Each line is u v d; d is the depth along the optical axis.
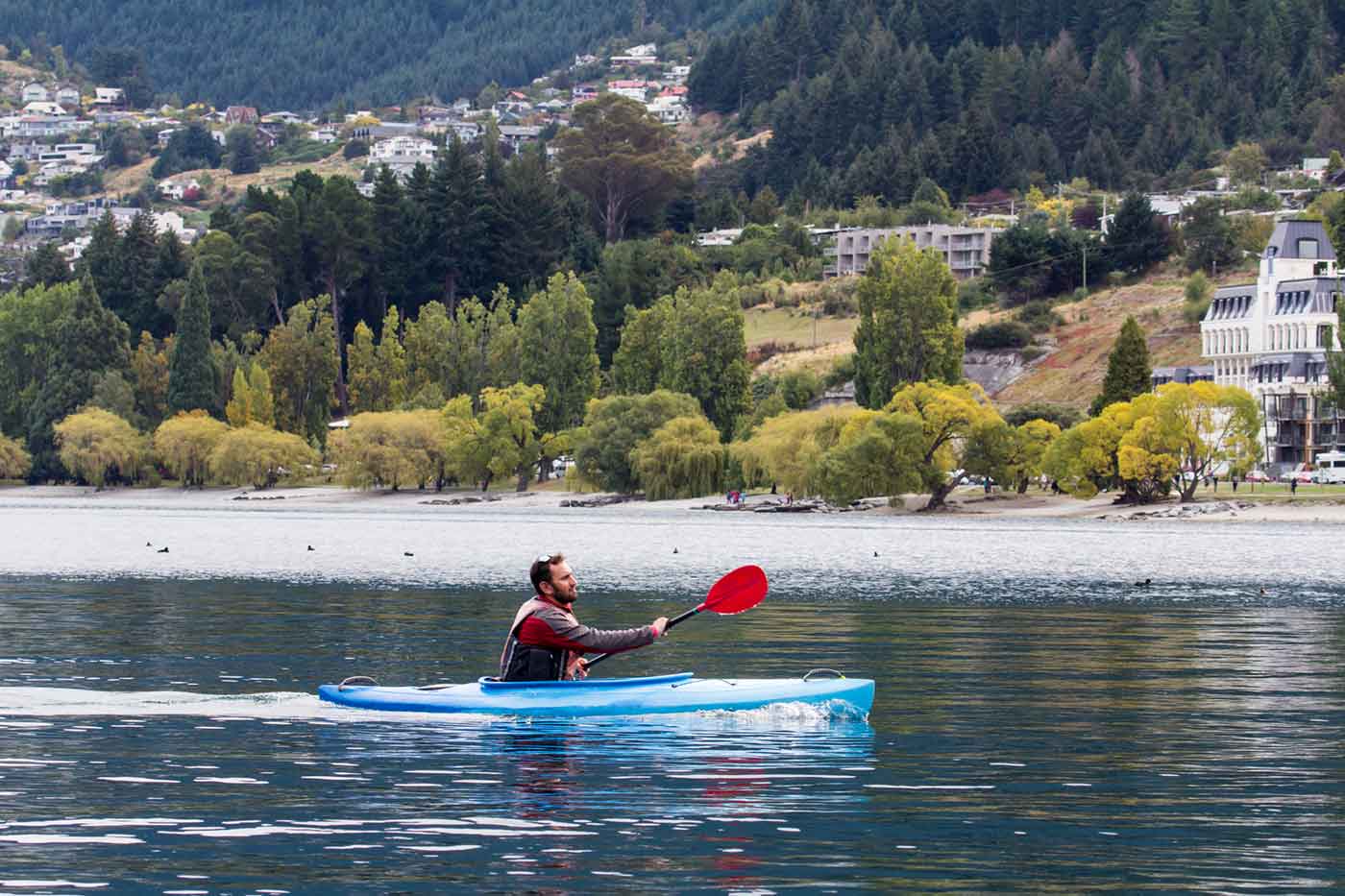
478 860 22.83
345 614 67.62
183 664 47.88
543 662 36.06
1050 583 92.25
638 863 22.70
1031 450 195.38
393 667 47.19
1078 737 34.06
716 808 26.28
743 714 35.22
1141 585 90.25
